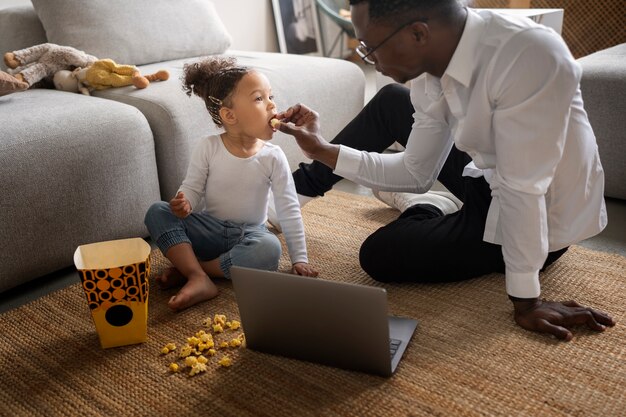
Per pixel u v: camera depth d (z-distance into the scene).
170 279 1.67
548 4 3.65
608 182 2.12
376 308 1.19
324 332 1.28
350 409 1.20
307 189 1.90
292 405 1.21
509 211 1.31
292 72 2.41
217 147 1.68
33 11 2.47
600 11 3.55
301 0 4.09
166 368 1.35
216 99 1.60
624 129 2.02
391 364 1.27
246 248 1.65
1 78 1.92
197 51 2.71
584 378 1.25
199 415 1.20
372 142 1.86
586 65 2.12
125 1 2.50
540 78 1.21
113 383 1.31
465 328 1.44
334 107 2.54
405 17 1.22
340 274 1.72
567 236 1.45
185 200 1.59
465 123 1.34
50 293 1.70
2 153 1.61
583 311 1.40
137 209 1.91
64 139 1.72
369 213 2.11
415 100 1.57
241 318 1.36
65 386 1.31
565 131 1.25
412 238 1.57
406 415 1.17
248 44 3.80
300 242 1.69
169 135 1.96
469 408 1.18
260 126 1.59
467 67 1.26
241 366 1.34
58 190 1.72
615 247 1.83
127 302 1.39
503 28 1.25
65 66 2.26
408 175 1.63
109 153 1.80
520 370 1.28
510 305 1.52
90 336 1.48
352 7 1.27
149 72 2.36
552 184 1.38
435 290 1.61
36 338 1.48
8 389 1.31
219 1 3.55
